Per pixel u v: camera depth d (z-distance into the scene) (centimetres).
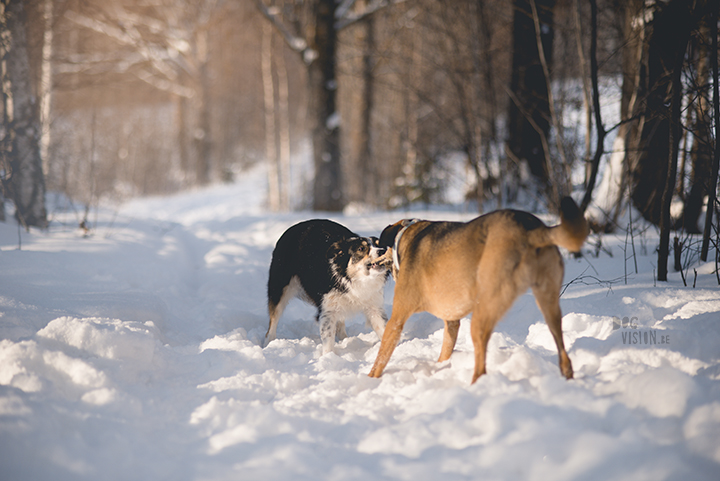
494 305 296
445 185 1451
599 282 530
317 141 1555
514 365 322
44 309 429
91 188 984
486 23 1120
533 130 1040
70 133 1502
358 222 1088
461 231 325
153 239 984
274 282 505
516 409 256
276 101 3319
